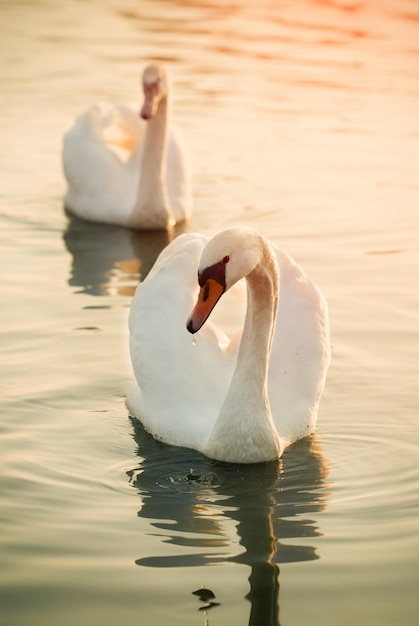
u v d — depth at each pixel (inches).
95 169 837.2
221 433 466.6
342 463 463.5
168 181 834.2
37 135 989.8
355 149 969.5
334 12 1624.0
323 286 661.3
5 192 869.8
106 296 647.8
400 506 423.2
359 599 359.3
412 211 813.2
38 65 1220.5
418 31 1493.6
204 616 350.3
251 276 447.8
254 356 461.7
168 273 514.3
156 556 383.6
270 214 807.1
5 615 347.9
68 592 360.8
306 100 1130.0
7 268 697.0
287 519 414.3
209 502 428.8
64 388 522.0
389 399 516.7
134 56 1279.5
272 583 368.5
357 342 577.3
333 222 788.0
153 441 488.7
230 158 943.7
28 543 389.7
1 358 550.9
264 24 1518.2
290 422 485.4
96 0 1630.2
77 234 788.6
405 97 1148.5
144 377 497.4
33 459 456.4
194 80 1194.0
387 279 673.6
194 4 1651.1
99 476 446.3
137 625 344.5
